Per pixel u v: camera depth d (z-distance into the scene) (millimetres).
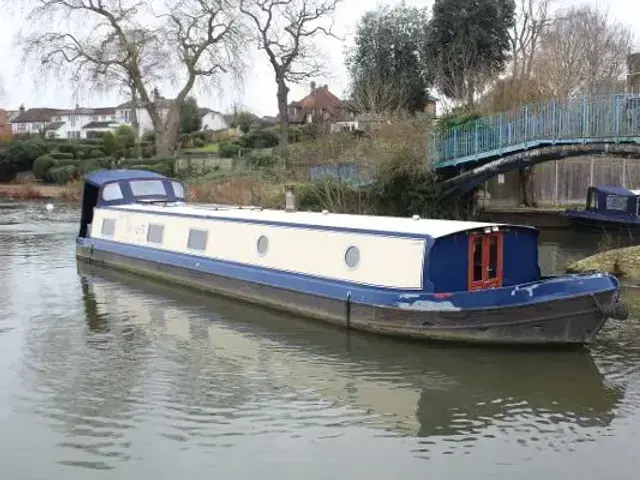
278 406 8992
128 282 17203
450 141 26000
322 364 10594
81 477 7180
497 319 10727
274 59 43250
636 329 12195
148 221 18188
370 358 10805
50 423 8508
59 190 45625
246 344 11680
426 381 9797
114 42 43562
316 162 28484
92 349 11500
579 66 33031
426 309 11117
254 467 7352
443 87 34812
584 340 10719
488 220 28125
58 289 16375
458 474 7164
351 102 35031
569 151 21250
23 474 7250
